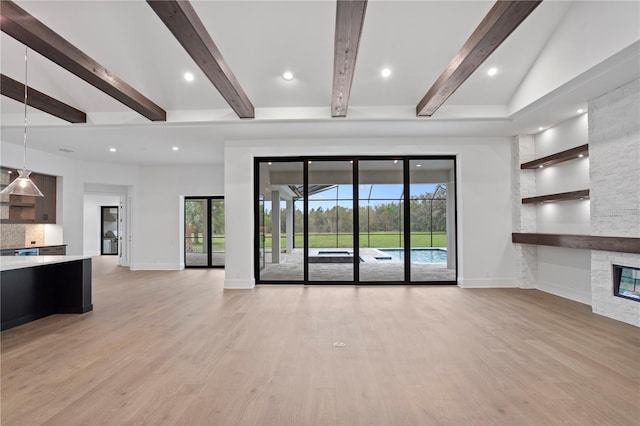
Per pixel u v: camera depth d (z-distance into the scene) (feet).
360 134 20.71
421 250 22.53
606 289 14.76
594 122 14.84
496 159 21.39
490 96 16.97
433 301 17.71
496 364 10.00
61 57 11.02
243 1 12.40
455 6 12.66
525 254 20.95
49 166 25.08
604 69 12.16
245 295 19.39
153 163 30.04
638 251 12.79
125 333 12.89
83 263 15.88
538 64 14.82
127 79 15.48
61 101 16.62
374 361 10.27
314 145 21.57
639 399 8.04
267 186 22.84
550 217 19.33
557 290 19.08
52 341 12.05
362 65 15.11
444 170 22.53
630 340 11.89
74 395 8.30
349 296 18.94
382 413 7.54
